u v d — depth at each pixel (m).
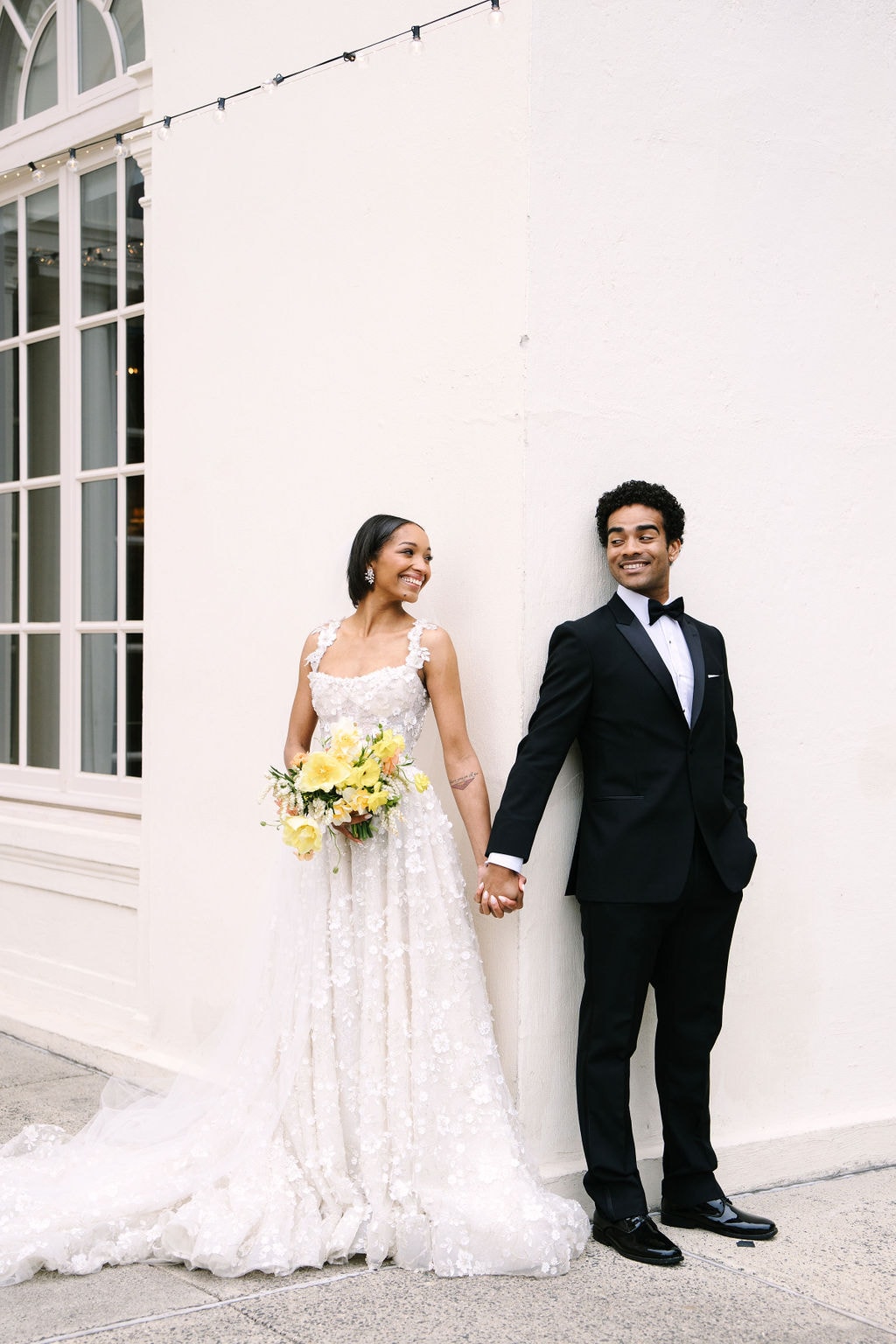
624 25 3.70
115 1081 4.15
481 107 3.63
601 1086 3.42
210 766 4.51
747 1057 3.97
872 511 4.23
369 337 3.97
